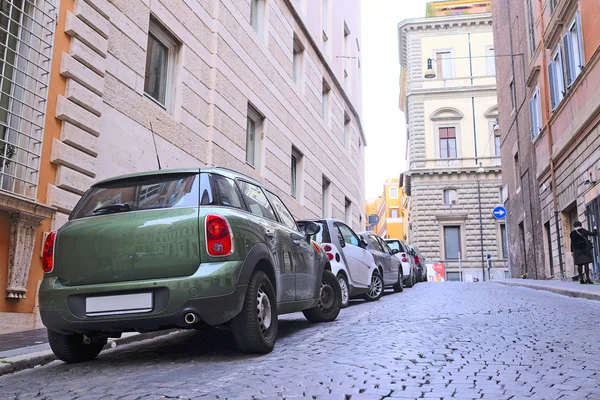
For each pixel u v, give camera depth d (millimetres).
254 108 16109
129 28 10523
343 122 25719
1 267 7332
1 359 5164
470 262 41906
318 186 21438
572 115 17828
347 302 10680
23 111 7973
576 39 17578
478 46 44125
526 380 4129
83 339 5441
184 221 4934
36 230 7871
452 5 49844
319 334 6707
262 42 16781
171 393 3928
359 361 4914
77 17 9062
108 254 4957
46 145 8273
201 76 13164
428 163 43406
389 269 14188
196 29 13039
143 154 10781
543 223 22062
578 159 17625
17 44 7941
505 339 6004
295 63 20469
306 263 6883
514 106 26734
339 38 25875
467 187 42688
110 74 9914
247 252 5160
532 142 23094
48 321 4977
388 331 6727
